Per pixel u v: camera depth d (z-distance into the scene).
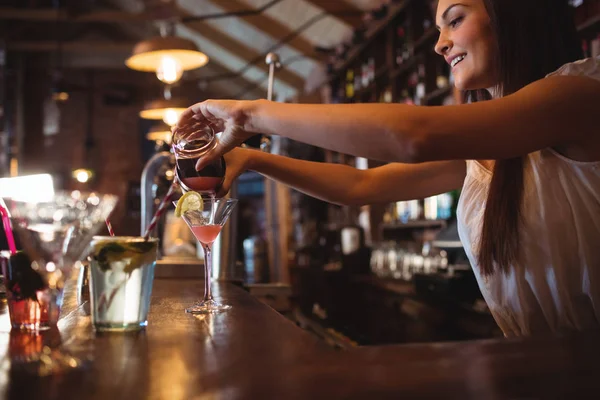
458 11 1.52
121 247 1.13
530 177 1.45
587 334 1.03
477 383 0.72
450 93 4.93
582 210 1.39
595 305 1.39
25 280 1.13
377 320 5.30
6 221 1.16
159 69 4.00
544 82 1.21
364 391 0.70
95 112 13.27
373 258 6.09
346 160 7.18
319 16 7.17
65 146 13.09
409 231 6.28
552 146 1.34
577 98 1.18
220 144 1.50
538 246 1.44
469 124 1.13
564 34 1.50
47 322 1.15
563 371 0.76
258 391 0.72
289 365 0.85
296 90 9.70
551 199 1.42
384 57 6.56
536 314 1.48
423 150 1.12
